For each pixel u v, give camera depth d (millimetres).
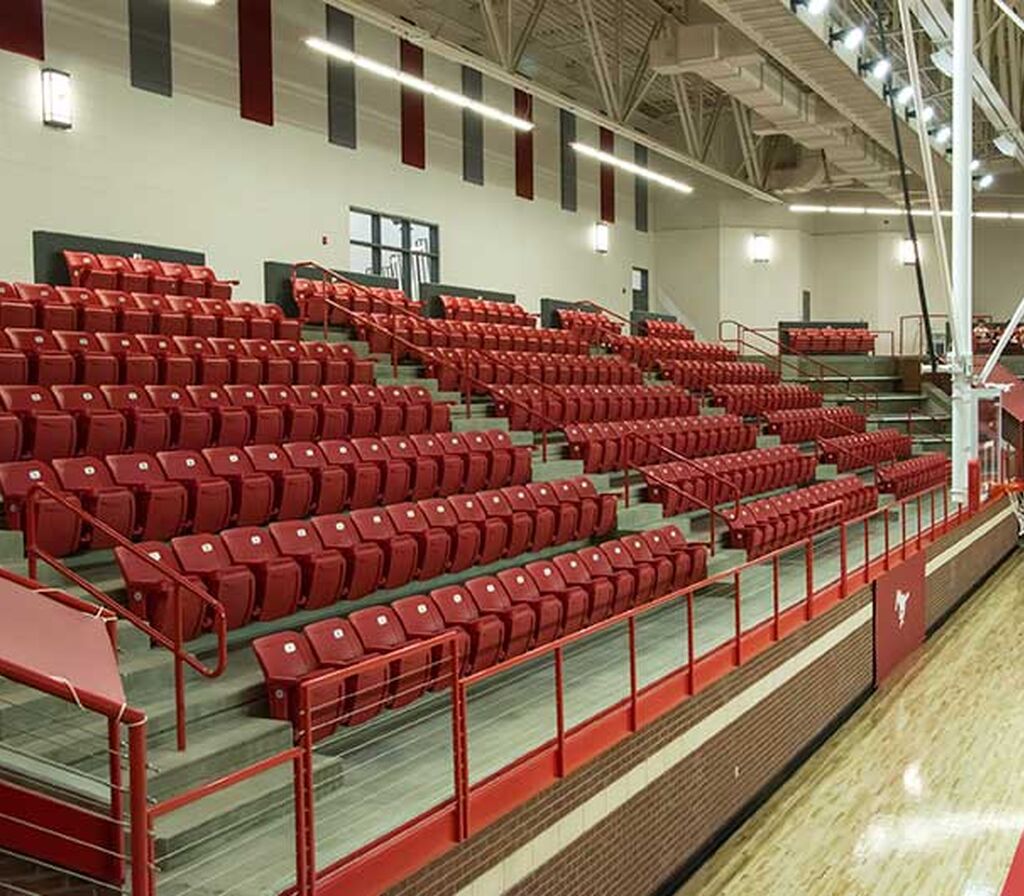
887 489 17031
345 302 14062
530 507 9977
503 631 7371
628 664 8094
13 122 11906
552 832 5961
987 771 9273
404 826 4906
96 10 12828
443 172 18719
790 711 9438
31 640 3137
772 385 20906
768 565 12031
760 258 25766
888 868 7547
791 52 12562
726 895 7258
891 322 26828
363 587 7480
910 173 20281
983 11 13273
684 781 7516
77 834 3830
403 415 10711
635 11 17984
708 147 21312
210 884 4484
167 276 12477
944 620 15008
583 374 15852
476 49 19219
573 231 22594
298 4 15703
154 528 6996
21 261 12016
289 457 8617
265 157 15203
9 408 7539
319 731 6000
